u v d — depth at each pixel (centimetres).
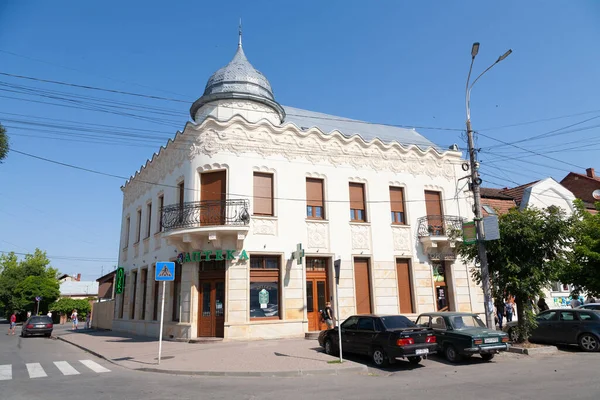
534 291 1462
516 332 1495
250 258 1811
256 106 2123
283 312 1803
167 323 1939
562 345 1535
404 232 2145
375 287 2011
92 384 973
